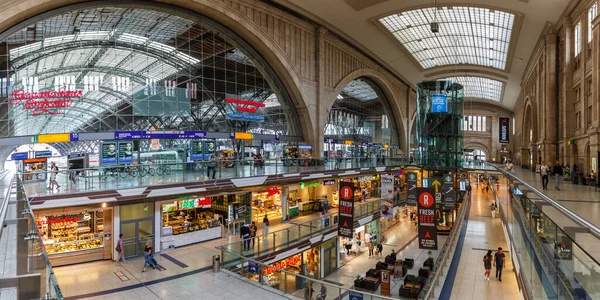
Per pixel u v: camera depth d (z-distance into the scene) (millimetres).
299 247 19750
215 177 20688
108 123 23734
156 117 25766
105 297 12461
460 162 30297
